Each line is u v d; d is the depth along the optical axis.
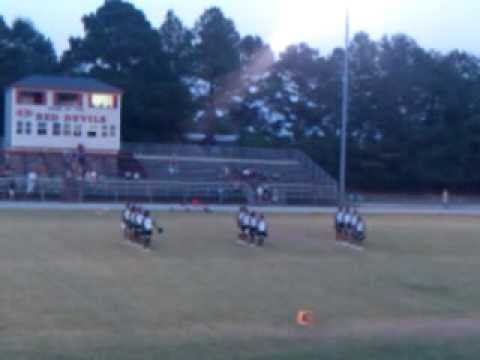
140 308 23.11
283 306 24.19
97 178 68.06
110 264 31.83
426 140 94.00
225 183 69.50
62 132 74.69
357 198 77.56
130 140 91.69
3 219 47.16
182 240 40.47
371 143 93.81
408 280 30.66
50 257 33.09
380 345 15.13
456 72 100.56
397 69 98.25
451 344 15.31
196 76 100.56
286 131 99.50
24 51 96.44
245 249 38.25
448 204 79.94
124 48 93.94
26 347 15.69
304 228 48.84
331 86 98.50
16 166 70.62
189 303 24.14
